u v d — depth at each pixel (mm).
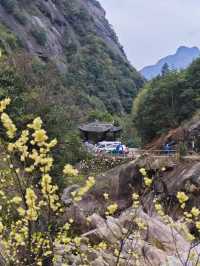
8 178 8273
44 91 27906
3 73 26281
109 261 10750
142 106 47875
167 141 41281
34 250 6770
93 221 15477
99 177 28859
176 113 44719
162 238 13289
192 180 23875
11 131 5141
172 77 46438
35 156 5465
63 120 26172
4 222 7910
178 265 10586
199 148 35844
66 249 8047
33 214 5457
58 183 20922
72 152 32438
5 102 5352
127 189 27688
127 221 12586
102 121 68125
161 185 25438
